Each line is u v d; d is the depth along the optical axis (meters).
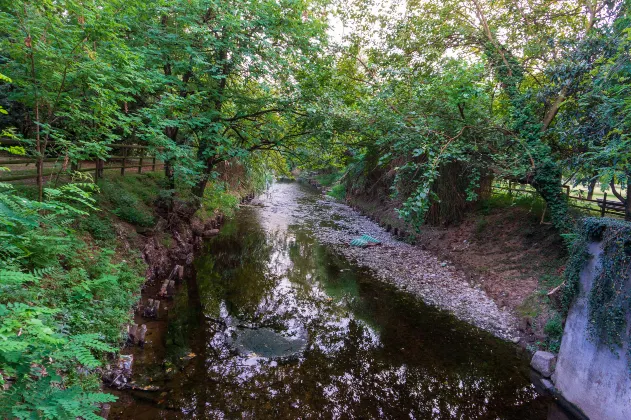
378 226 16.14
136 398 4.34
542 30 9.82
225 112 10.14
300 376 5.16
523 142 8.03
